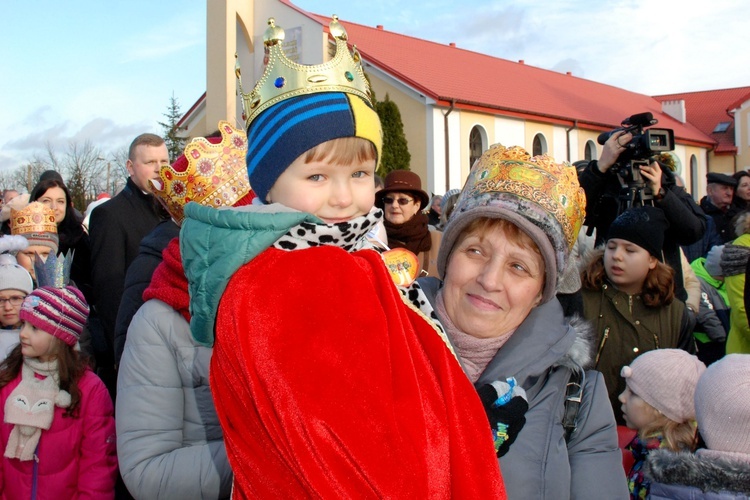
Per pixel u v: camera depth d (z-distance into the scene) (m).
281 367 1.01
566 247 1.65
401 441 0.98
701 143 30.73
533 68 29.06
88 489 2.56
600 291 3.11
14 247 4.02
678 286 3.50
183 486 1.49
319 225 1.21
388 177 4.43
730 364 2.04
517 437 1.49
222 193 2.06
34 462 2.56
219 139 2.17
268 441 1.01
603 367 2.97
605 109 26.75
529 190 1.62
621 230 3.00
